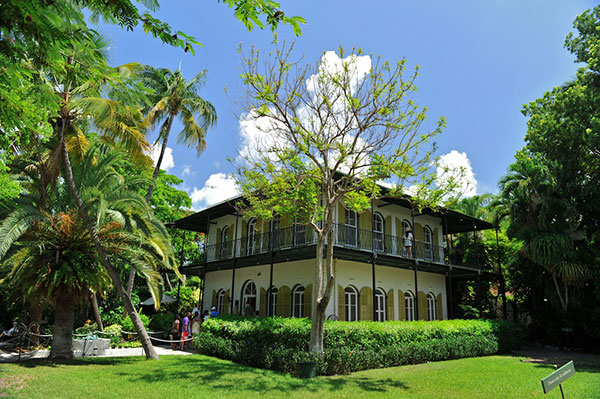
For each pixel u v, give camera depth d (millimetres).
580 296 17031
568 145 16703
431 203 11289
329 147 11070
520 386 8805
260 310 18609
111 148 14234
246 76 11156
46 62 4000
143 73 18594
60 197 12430
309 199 12156
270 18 3609
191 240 27859
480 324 15828
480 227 22750
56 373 9078
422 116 10930
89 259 11781
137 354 13344
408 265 18281
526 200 18141
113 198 11875
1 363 10367
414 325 13344
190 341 16953
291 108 11312
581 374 10672
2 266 11625
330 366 10391
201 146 19875
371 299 17484
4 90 4359
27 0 2957
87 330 14891
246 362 11805
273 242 16969
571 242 16859
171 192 25391
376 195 12656
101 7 3793
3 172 8383
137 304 19781
